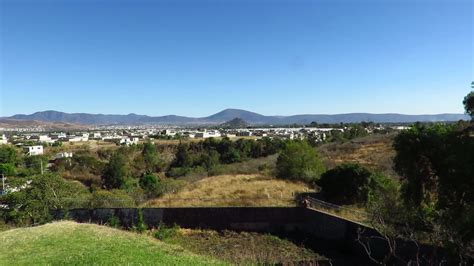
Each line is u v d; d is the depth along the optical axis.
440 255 13.56
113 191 38.53
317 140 76.88
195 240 22.64
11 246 15.42
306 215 24.89
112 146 104.75
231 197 31.19
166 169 71.31
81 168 65.00
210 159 66.19
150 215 25.47
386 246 17.30
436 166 15.09
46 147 104.50
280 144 70.81
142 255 14.57
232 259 17.16
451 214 12.75
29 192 25.20
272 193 32.00
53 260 13.48
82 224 19.66
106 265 12.98
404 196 16.47
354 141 64.88
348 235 20.62
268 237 23.22
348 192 26.50
